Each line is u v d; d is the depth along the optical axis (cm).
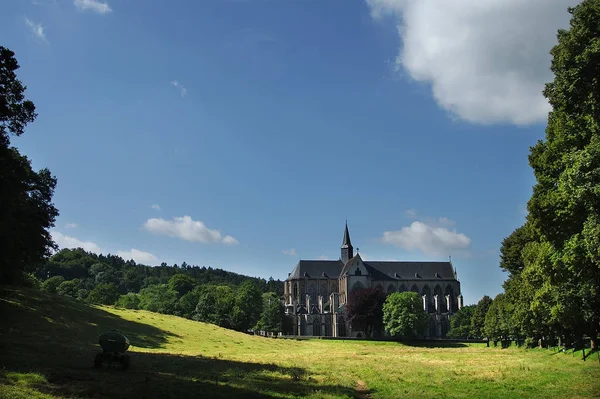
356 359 5803
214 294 17400
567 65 3102
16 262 6175
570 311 4897
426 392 2998
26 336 4650
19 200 5616
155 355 4931
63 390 2156
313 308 18262
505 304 9325
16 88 4312
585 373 3888
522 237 8662
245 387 2805
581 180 3022
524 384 3347
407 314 14125
